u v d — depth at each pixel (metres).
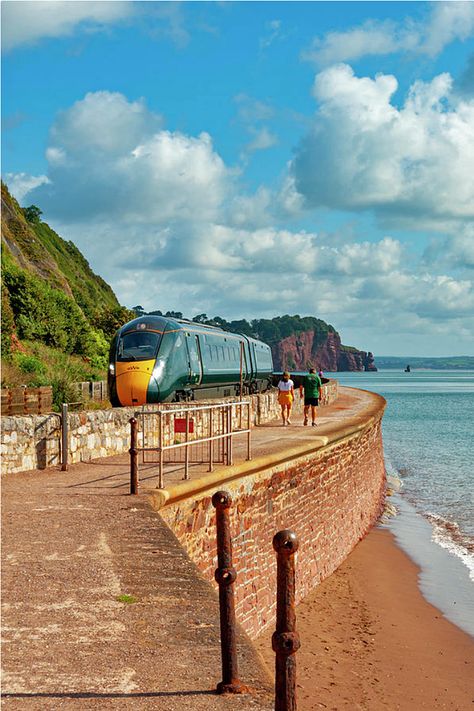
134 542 8.20
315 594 16.20
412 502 29.02
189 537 11.23
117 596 6.38
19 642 5.35
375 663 12.03
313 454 16.98
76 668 4.93
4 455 13.09
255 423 25.23
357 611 14.98
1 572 7.02
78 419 14.77
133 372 25.02
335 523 18.91
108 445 15.82
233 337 34.16
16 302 45.47
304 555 16.12
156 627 5.69
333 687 10.87
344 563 19.08
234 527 12.52
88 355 49.62
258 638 13.18
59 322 46.81
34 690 4.59
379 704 10.32
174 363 25.83
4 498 10.73
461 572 18.27
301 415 30.34
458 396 134.12
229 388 33.41
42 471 13.53
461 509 27.33
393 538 22.22
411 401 115.12
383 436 57.81
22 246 70.75
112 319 63.38
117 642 5.39
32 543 8.14
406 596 16.20
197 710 4.36
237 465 13.27
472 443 51.97
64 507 10.07
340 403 39.69
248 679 4.82
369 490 24.52
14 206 76.38
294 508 15.62
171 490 10.84
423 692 10.88
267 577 13.86
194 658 5.14
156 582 6.78
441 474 36.91
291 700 4.09
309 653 12.34
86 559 7.49
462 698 10.69
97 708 4.35
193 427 18.67
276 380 49.47
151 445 17.44
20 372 31.86
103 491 11.24
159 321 26.19
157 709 4.36
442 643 13.17
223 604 4.77
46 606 6.11
